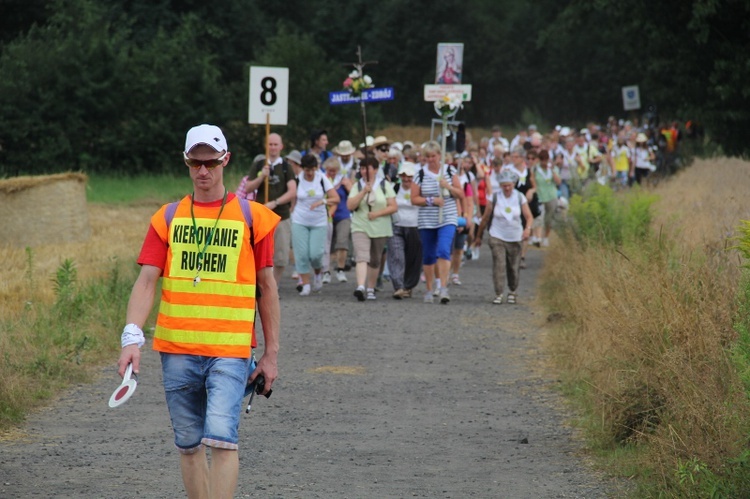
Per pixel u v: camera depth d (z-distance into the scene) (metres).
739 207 35.47
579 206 40.66
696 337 18.92
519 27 171.38
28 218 49.84
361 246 40.69
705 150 90.06
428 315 37.31
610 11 82.88
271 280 14.59
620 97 168.62
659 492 16.19
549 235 62.00
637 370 20.00
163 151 98.31
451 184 40.81
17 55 95.44
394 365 28.69
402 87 168.38
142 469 18.61
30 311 30.34
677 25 81.12
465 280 48.06
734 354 16.28
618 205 39.47
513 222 40.28
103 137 95.69
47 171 93.62
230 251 14.24
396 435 21.38
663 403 19.42
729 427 15.91
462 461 19.39
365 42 169.38
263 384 14.66
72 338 28.23
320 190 41.94
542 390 25.50
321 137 50.25
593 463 19.06
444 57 63.94
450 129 59.84
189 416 14.29
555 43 149.12
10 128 92.69
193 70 101.69
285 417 22.91
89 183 86.62
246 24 147.62
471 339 32.66
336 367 28.31
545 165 61.09
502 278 40.38
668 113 113.75
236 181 86.31
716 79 79.56
